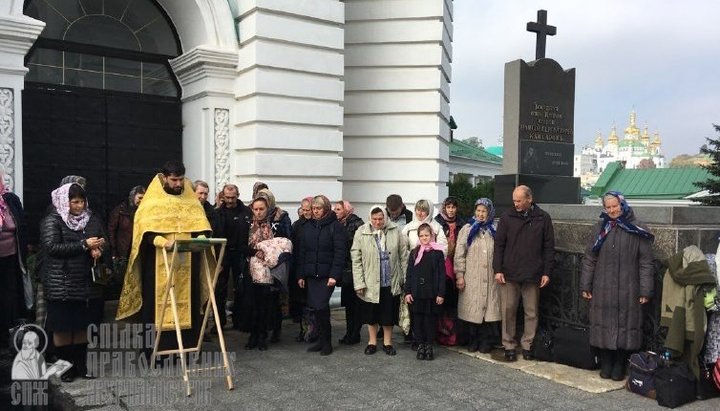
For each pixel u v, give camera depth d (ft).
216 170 27.27
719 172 87.71
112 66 26.94
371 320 20.27
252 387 16.81
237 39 27.22
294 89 27.14
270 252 20.11
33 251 23.47
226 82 27.25
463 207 69.62
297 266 20.80
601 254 17.79
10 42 21.49
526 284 19.67
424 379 17.75
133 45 27.43
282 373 18.17
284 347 21.38
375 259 20.03
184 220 17.94
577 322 20.04
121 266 22.21
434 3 31.76
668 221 18.26
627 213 17.66
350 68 32.89
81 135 25.90
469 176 92.22
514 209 19.74
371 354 20.47
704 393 16.15
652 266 17.33
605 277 17.60
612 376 17.79
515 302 19.85
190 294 18.47
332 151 28.55
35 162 24.75
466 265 20.56
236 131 27.61
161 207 17.75
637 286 17.38
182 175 17.90
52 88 25.18
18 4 21.76
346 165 33.40
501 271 19.70
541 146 27.53
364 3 32.45
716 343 16.29
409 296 19.92
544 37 28.48
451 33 35.68
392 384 17.24
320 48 27.86
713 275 16.03
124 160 27.04
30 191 24.61
